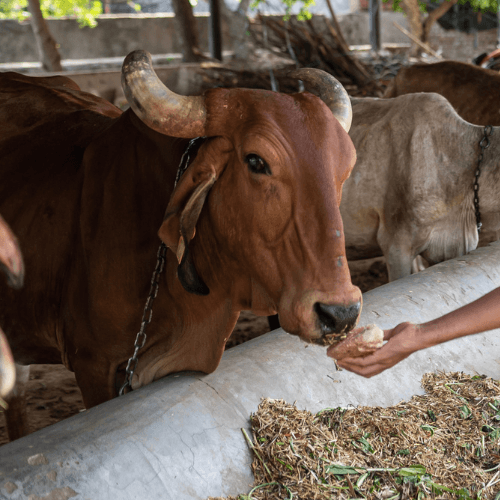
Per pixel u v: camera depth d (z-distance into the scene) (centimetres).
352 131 480
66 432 207
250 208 202
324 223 193
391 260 462
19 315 294
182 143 232
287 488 216
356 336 206
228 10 1820
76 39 1783
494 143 421
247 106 205
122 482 196
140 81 202
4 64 1725
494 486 231
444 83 599
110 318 255
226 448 226
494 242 455
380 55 1496
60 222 276
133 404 225
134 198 249
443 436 254
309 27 1338
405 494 219
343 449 235
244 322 571
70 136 300
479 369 334
